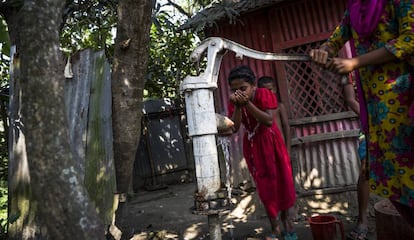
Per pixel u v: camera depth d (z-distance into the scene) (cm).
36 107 145
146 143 798
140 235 390
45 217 146
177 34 727
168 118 828
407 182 146
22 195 299
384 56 142
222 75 479
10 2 324
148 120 807
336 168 437
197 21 443
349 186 429
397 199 152
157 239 375
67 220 145
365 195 324
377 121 155
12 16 329
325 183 439
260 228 392
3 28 302
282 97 451
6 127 448
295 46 448
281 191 303
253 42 466
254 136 304
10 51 326
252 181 461
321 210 430
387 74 149
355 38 162
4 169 527
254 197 450
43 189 144
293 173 447
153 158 802
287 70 454
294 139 444
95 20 554
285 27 450
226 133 255
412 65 142
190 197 606
